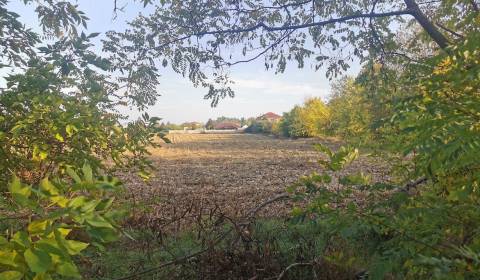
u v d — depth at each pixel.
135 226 5.35
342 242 3.96
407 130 2.01
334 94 38.97
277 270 4.07
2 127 3.53
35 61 3.73
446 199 2.36
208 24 5.48
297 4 5.47
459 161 1.93
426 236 2.11
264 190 14.20
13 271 1.25
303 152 36.94
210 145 51.69
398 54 5.66
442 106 1.94
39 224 1.30
